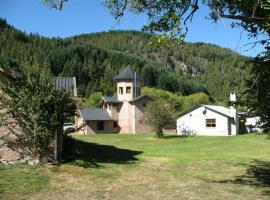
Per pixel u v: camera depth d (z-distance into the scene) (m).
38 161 19.62
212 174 19.70
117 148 32.62
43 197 13.83
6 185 15.31
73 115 20.66
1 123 19.22
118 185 16.31
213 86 125.56
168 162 23.38
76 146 26.77
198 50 164.75
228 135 53.78
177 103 108.50
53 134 19.95
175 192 15.16
